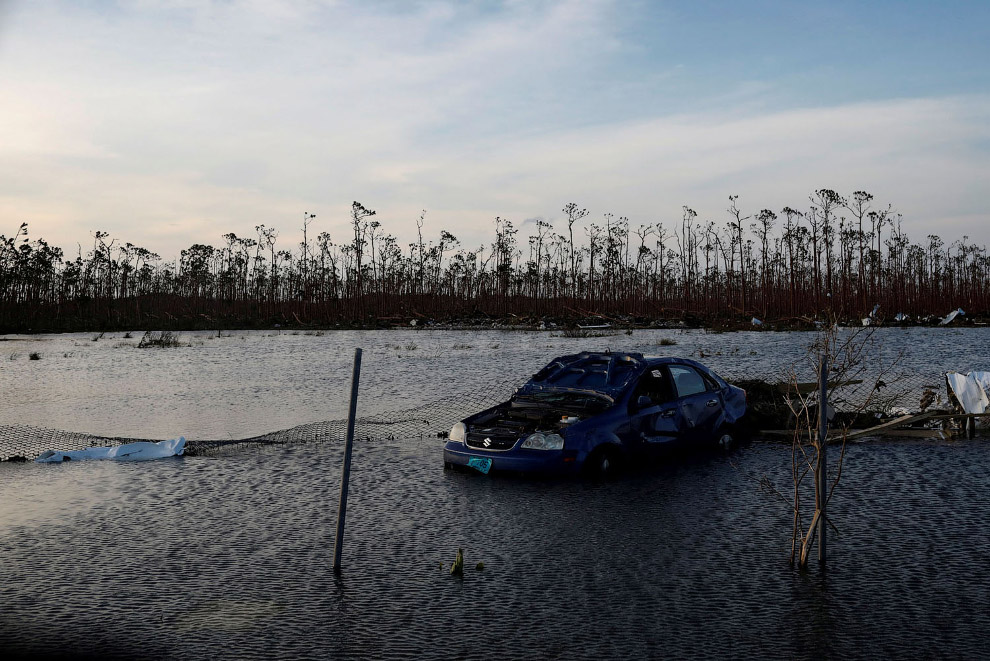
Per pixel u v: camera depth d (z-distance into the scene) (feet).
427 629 16.78
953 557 21.17
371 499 28.76
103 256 341.00
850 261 300.20
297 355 108.99
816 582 19.44
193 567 21.09
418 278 354.13
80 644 16.07
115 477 32.91
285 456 37.35
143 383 73.97
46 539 23.80
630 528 24.47
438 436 42.42
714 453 37.22
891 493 28.45
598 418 32.71
